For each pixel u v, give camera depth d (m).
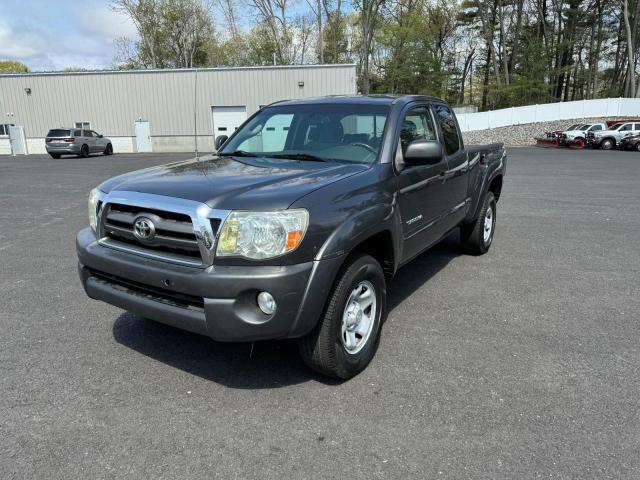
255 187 3.03
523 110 41.97
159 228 2.97
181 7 51.31
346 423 2.84
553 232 7.86
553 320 4.31
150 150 33.25
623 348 3.78
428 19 55.72
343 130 4.09
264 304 2.80
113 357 3.62
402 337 3.96
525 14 58.88
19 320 4.27
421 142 3.63
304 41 52.84
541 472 2.43
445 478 2.39
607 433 2.73
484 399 3.07
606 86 66.50
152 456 2.56
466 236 6.23
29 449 2.60
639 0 53.91
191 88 32.06
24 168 20.28
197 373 3.40
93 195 3.50
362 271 3.21
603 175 16.39
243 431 2.77
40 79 32.94
